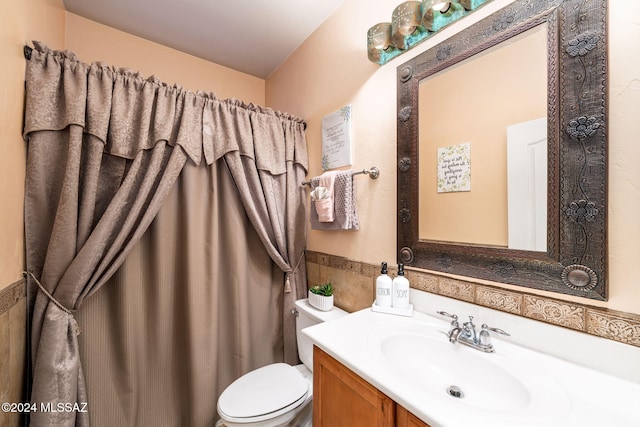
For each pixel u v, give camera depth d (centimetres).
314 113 173
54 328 104
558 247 74
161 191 130
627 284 64
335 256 154
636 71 63
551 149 75
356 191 139
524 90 81
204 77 202
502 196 86
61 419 101
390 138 122
